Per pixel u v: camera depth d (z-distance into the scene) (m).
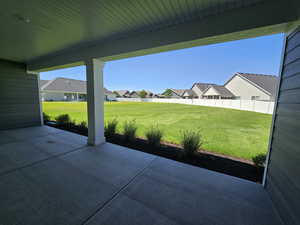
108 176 2.00
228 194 1.67
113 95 34.06
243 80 16.91
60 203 1.46
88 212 1.36
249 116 8.02
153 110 11.26
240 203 1.53
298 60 1.25
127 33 2.39
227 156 2.72
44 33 2.41
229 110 11.11
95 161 2.46
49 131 4.38
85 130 4.53
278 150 1.53
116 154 2.77
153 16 1.86
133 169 2.22
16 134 4.01
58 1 1.59
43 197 1.54
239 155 2.76
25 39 2.68
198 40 1.94
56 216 1.30
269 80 16.69
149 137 3.28
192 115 8.51
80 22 2.06
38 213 1.32
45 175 1.99
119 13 1.81
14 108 4.61
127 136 3.58
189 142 2.72
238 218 1.34
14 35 2.52
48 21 2.03
